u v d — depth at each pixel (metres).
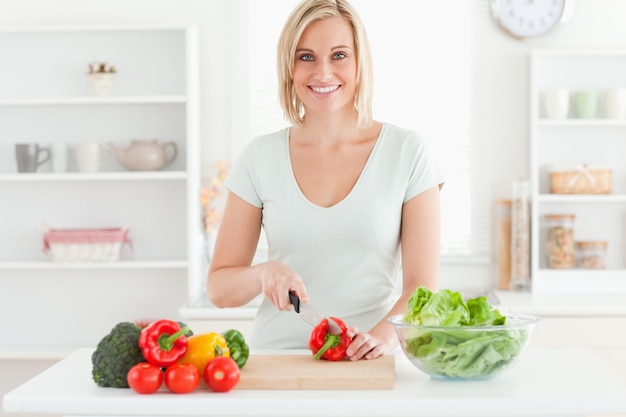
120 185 4.70
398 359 2.12
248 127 4.70
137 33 4.67
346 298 2.29
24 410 1.75
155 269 4.71
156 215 4.70
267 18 4.70
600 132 4.64
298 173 2.33
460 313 1.83
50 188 4.73
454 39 4.67
